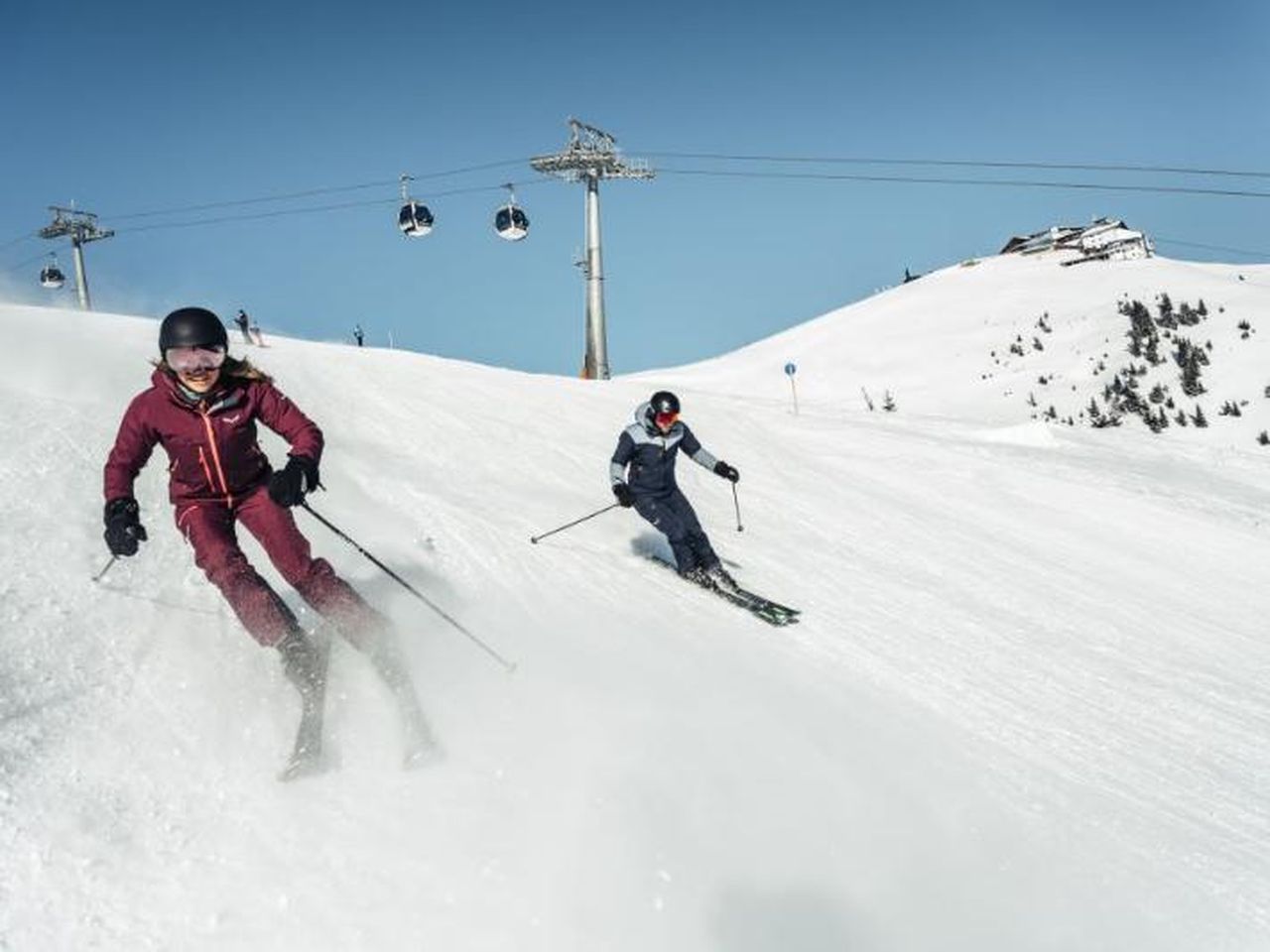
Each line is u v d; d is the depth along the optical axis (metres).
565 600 5.33
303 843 2.67
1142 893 3.57
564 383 14.09
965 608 7.18
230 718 3.20
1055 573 9.00
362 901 2.47
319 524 5.09
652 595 5.95
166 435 3.31
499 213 32.56
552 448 9.30
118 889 2.37
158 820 2.64
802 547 8.06
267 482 3.49
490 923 2.47
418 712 3.26
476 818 2.90
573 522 6.76
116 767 2.79
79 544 3.88
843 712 4.68
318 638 3.62
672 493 6.51
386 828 2.79
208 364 3.24
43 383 5.64
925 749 4.45
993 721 5.12
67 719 2.92
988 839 3.68
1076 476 14.42
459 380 11.60
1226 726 5.81
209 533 3.34
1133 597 8.73
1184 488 14.92
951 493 12.08
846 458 13.51
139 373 6.57
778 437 13.57
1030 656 6.36
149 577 3.88
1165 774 4.88
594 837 2.92
